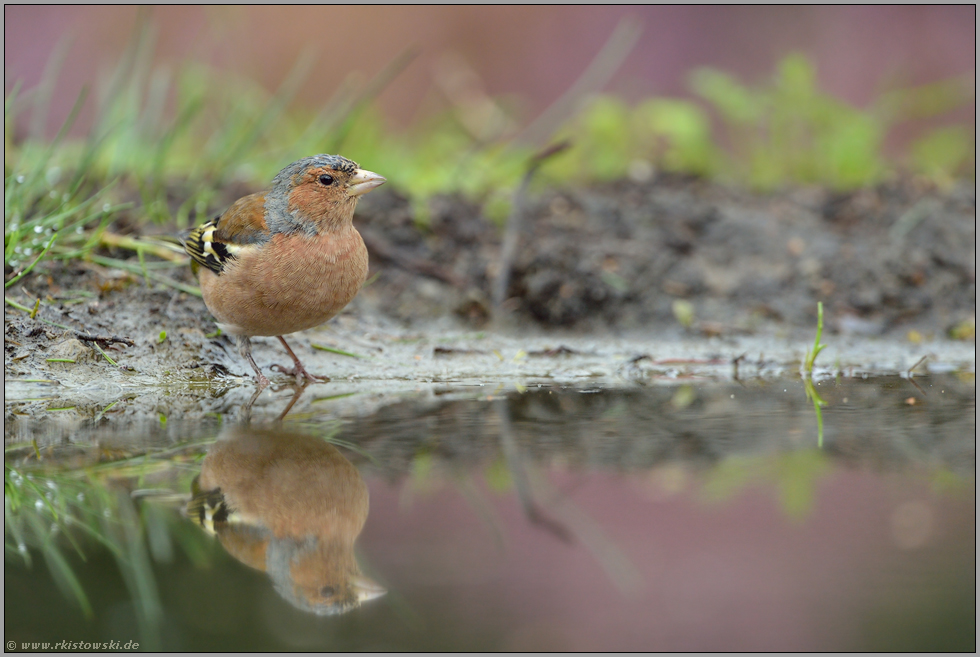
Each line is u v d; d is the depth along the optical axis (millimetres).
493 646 4117
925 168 16969
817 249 13797
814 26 22734
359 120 16219
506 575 4875
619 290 12672
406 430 7660
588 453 7086
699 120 16734
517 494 6156
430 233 13273
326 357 10523
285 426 7730
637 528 5594
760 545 5309
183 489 6148
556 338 11914
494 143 16609
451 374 10195
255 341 10484
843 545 5316
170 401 8672
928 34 22172
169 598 4676
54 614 4617
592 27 23250
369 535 5426
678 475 6602
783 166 17125
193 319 10406
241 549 5312
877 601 4617
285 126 16797
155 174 12602
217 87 17109
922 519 5754
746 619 4336
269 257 8812
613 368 10617
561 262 12828
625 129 17156
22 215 10469
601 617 4398
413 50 14250
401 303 12242
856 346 11836
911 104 17312
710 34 22906
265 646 4285
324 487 6223
